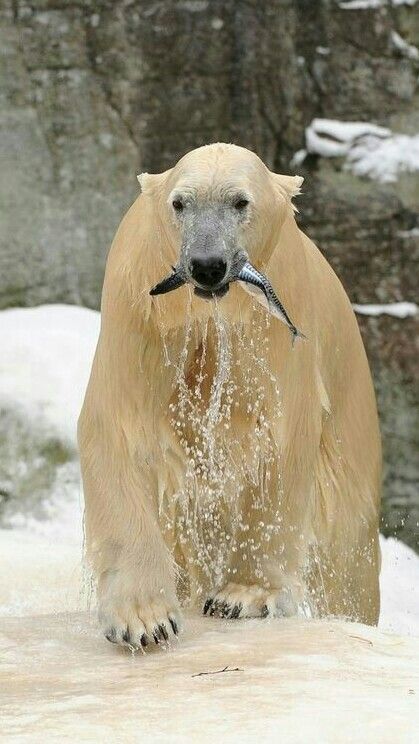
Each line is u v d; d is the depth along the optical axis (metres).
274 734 5.02
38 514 15.62
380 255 19.05
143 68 18.89
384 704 5.42
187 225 6.83
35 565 11.42
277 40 19.12
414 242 18.98
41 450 15.95
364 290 19.08
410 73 19.12
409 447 18.83
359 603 9.70
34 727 5.26
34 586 10.79
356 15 19.03
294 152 19.25
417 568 16.69
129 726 5.22
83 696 5.79
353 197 19.02
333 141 19.08
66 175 18.66
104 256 18.78
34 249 18.48
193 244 6.70
